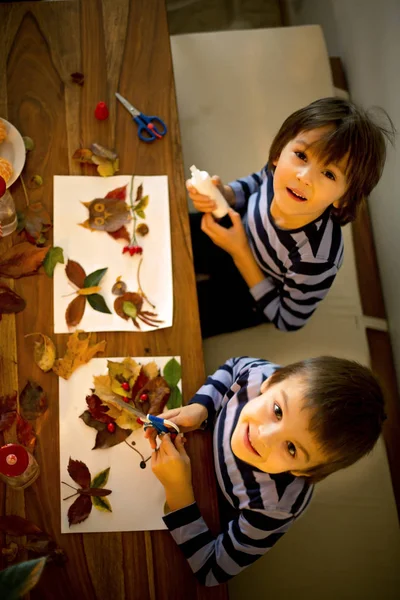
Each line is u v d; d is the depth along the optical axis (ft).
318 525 4.50
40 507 3.33
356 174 3.64
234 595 4.31
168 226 3.95
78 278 3.73
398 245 5.00
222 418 3.84
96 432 3.47
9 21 4.16
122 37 4.26
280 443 3.22
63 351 3.59
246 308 4.76
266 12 7.13
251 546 3.51
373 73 5.31
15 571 2.42
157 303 3.78
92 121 4.07
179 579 3.34
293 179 3.67
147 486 3.43
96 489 3.38
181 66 5.48
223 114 5.40
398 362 5.12
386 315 5.32
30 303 3.64
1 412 3.43
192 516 3.38
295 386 3.24
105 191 3.95
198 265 4.78
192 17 7.02
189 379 3.71
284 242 4.18
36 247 3.74
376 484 4.64
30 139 3.94
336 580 4.39
